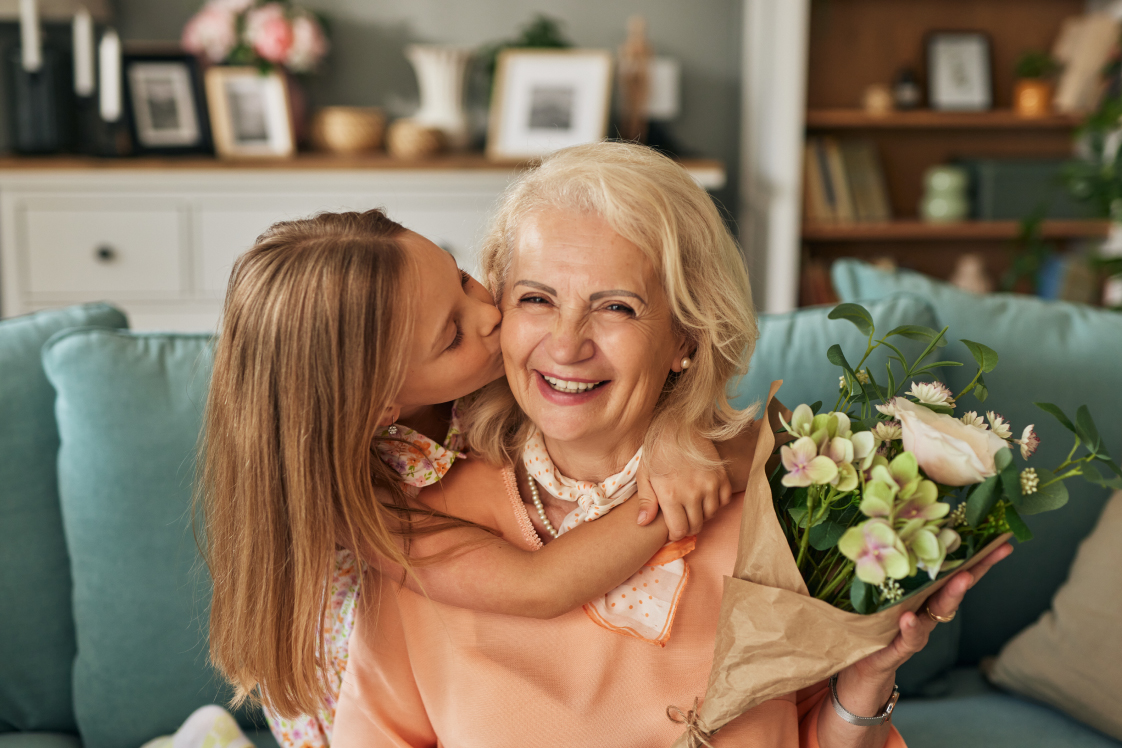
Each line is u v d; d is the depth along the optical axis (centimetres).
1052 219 347
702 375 88
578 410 83
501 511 93
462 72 346
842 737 86
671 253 81
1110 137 322
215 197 310
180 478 117
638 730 88
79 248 307
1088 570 121
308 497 81
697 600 91
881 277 150
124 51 324
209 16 319
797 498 74
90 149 335
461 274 89
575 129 338
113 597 117
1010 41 356
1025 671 125
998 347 136
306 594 82
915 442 67
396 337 79
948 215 349
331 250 79
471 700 87
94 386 118
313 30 323
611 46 374
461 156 340
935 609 69
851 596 68
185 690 119
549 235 81
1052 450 131
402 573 86
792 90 324
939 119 341
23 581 120
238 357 81
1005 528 69
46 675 122
